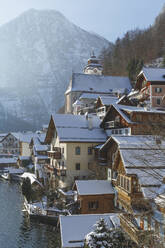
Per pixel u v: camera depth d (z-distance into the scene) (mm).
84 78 103125
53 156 46844
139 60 110688
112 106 43812
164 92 59594
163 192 17359
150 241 16000
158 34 141375
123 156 21953
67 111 107688
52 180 47156
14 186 64188
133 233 17453
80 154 44344
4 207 43719
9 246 28312
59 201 39312
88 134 46125
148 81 59969
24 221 36562
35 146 77062
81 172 44188
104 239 18297
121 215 20500
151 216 17469
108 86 102562
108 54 171625
